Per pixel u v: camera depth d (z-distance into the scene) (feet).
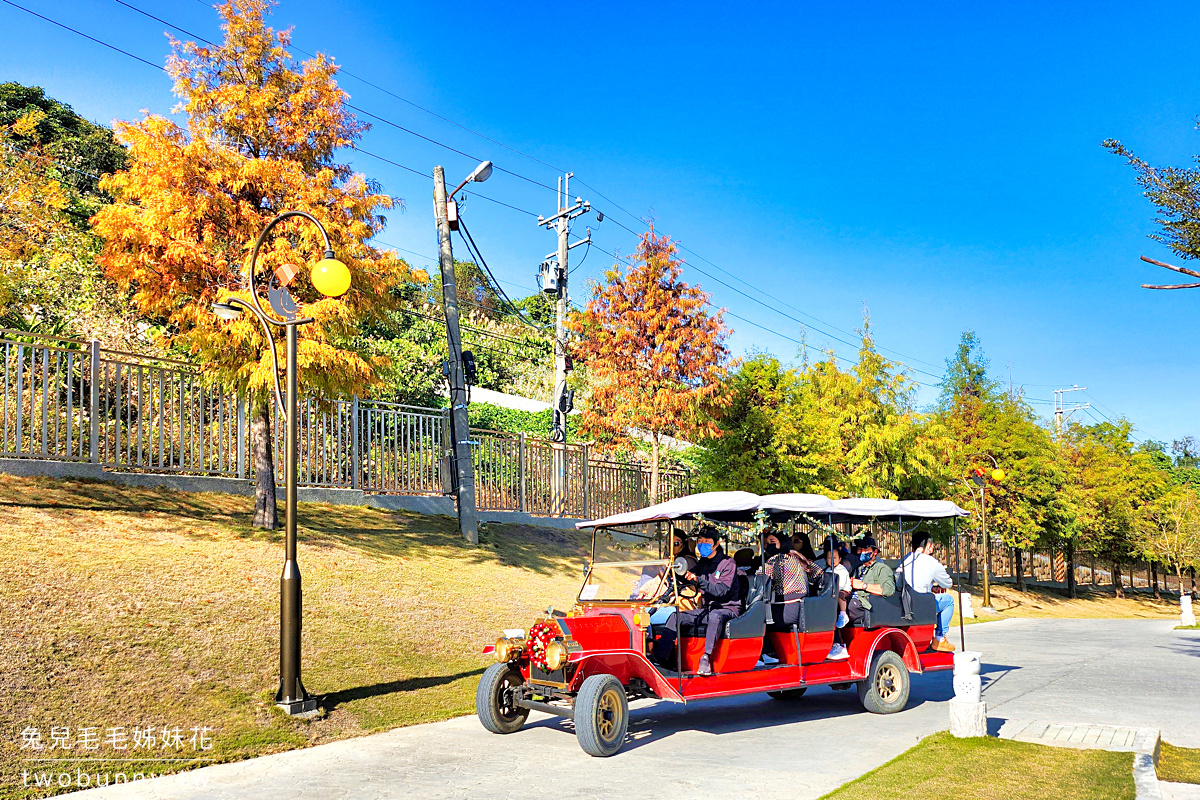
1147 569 208.44
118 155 122.83
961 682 26.58
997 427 124.47
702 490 81.92
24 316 64.08
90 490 43.37
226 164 42.73
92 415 45.11
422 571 47.55
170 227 40.98
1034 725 28.91
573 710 25.58
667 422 64.18
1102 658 52.06
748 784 21.66
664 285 66.18
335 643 34.68
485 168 60.90
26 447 47.26
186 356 66.23
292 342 29.37
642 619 28.25
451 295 60.49
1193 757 24.86
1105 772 21.50
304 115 46.16
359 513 56.03
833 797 19.35
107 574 33.71
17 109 122.01
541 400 136.87
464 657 37.52
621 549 30.50
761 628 30.25
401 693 31.81
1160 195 30.83
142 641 29.55
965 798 19.13
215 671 29.25
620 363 65.16
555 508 72.54
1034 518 123.13
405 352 103.19
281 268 30.07
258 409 45.09
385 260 45.57
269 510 45.55
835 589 32.99
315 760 24.26
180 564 36.99
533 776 22.66
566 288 82.89
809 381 96.78
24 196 44.65
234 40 44.86
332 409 55.06
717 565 30.53
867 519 36.63
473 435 66.54
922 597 36.91
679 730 29.81
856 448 89.81
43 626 28.40
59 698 24.99
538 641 27.25
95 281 69.62
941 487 100.94
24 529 35.86
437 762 24.21
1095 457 153.17
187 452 52.54
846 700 36.52
